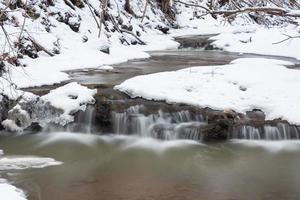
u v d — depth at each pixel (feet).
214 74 39.73
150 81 37.37
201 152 29.96
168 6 88.63
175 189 23.90
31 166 27.27
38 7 55.21
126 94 35.68
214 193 23.48
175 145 31.27
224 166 27.53
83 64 47.75
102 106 33.94
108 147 31.01
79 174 26.07
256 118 32.78
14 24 49.14
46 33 51.21
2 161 28.04
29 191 23.44
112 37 63.46
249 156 29.27
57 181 24.90
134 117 33.32
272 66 43.21
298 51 61.41
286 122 32.22
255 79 37.81
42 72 41.47
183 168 27.22
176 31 85.76
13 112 34.06
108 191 23.52
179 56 58.59
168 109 33.47
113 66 48.42
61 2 60.23
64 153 29.86
